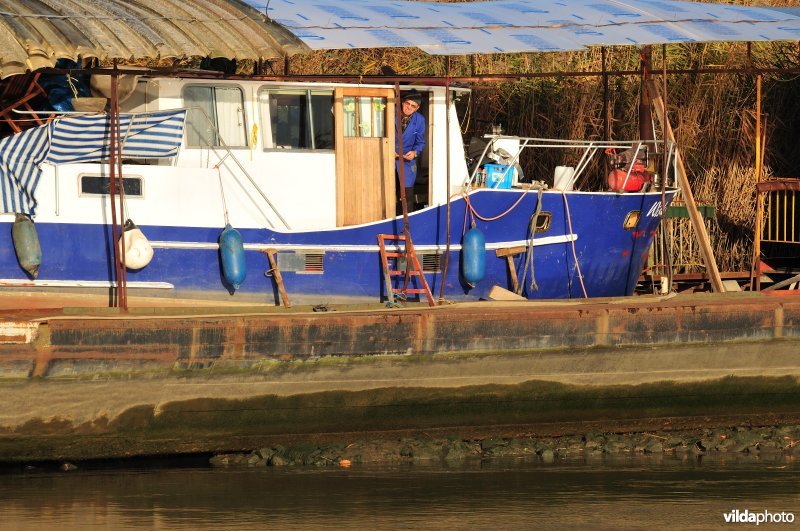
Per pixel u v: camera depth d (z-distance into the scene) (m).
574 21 51.91
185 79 46.53
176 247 45.81
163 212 45.62
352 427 43.41
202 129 46.81
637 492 37.41
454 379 43.41
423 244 48.22
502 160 51.69
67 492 37.84
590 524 34.00
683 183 52.91
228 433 42.28
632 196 52.09
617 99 65.75
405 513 35.00
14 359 39.62
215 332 41.31
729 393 45.72
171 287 45.84
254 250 46.59
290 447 43.34
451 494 37.09
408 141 48.88
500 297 49.41
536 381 44.03
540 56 67.19
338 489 37.72
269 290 46.97
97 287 45.00
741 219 63.62
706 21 52.66
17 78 46.31
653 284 58.94
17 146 43.69
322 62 66.69
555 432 45.34
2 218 43.81
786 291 49.22
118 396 40.75
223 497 36.91
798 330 45.69
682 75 65.38
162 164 46.59
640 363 44.72
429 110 49.47
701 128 65.12
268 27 45.53
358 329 42.47
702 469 40.59
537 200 49.81
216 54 43.16
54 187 44.28
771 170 65.06
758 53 66.44
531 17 52.44
